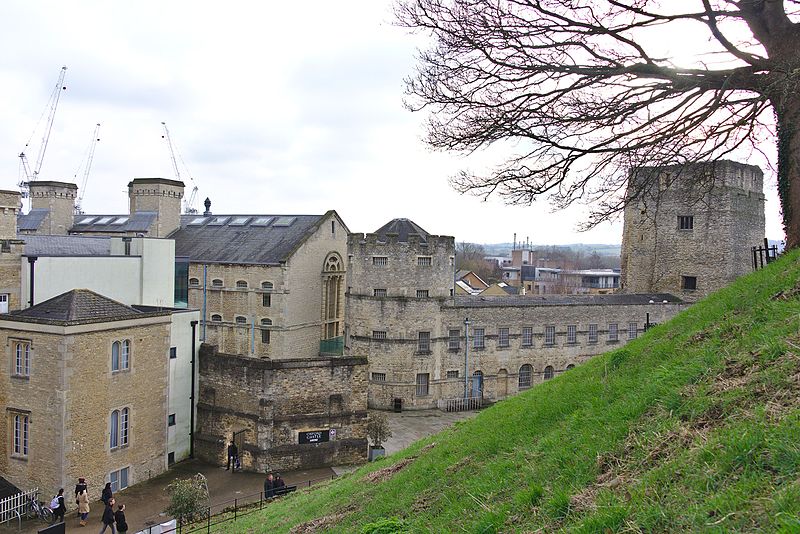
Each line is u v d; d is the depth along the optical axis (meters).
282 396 33.31
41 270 31.17
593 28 12.69
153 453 31.77
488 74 13.70
